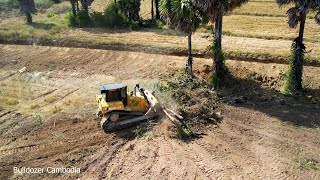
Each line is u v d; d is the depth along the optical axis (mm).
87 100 23906
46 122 21172
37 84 26812
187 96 22781
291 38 33875
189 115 21016
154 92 22750
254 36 34656
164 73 27719
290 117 21359
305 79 26344
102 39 35031
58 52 33094
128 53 32188
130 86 25484
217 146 18625
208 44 32625
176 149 18391
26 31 37406
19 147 18828
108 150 18469
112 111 19625
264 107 22609
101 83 26578
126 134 19859
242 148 18469
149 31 37844
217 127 20375
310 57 29094
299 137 19359
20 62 30938
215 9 22812
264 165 17141
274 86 25422
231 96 23859
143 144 18875
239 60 29938
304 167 16969
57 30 38188
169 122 20203
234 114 21719
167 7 23953
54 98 24312
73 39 35000
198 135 19672
